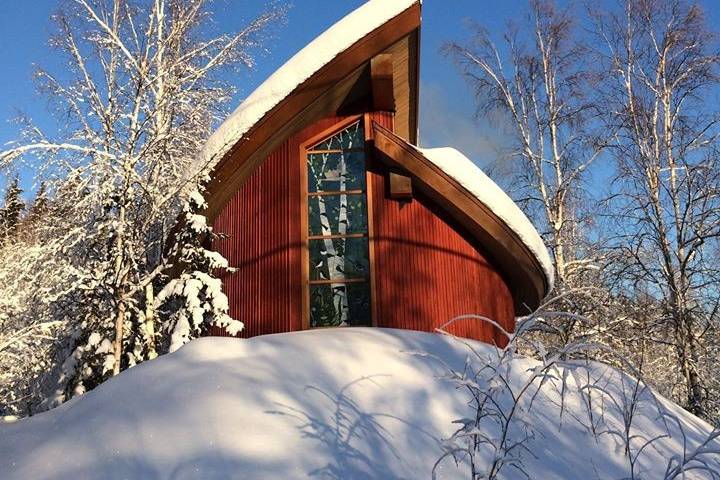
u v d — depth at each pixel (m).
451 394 4.77
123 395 4.39
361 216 9.41
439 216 9.45
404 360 5.25
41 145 10.84
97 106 12.05
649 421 5.37
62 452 3.77
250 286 9.48
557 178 19.36
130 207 11.27
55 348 11.70
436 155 8.97
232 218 10.18
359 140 9.78
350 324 8.99
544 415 4.89
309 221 9.47
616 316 14.62
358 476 3.56
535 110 20.55
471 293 9.37
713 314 15.17
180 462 3.50
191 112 12.77
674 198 16.84
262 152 9.70
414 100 11.36
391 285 9.01
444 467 3.81
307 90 9.17
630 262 16.53
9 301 11.39
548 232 19.17
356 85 9.68
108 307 10.97
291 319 8.96
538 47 20.92
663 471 4.47
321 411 4.17
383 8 9.10
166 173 12.15
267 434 3.78
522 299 11.48
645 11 18.94
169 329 9.70
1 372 12.73
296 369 4.75
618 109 18.94
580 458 4.36
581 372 5.91
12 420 4.89
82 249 11.02
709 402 14.44
